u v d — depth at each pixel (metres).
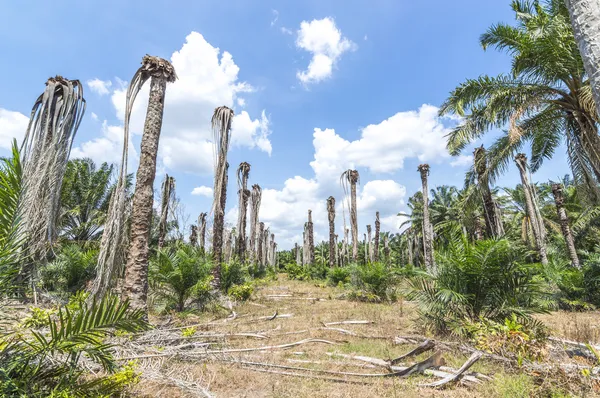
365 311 9.67
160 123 7.31
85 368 3.22
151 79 7.29
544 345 4.43
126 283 6.39
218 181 11.54
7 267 2.61
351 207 24.08
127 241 6.90
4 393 2.25
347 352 5.36
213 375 3.96
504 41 8.73
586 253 14.10
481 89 9.13
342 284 18.36
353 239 23.55
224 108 11.78
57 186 6.69
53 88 7.00
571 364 3.83
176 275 8.41
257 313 9.39
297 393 3.62
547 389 3.38
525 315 5.65
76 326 2.53
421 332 6.64
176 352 4.32
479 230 20.08
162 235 17.05
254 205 25.31
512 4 9.76
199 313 8.94
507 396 3.29
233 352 5.05
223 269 14.05
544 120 9.47
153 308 8.49
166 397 3.27
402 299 12.71
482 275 6.21
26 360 2.49
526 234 22.58
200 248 11.62
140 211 6.74
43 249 5.83
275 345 5.66
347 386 3.84
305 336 6.43
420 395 3.55
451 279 6.54
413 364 4.37
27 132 6.61
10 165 2.52
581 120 8.13
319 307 10.95
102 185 18.73
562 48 7.43
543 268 12.70
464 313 6.45
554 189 16.88
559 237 21.66
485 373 4.08
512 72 8.77
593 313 10.38
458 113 9.34
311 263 32.03
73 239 17.06
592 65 2.57
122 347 4.09
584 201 10.20
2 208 2.47
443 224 27.94
